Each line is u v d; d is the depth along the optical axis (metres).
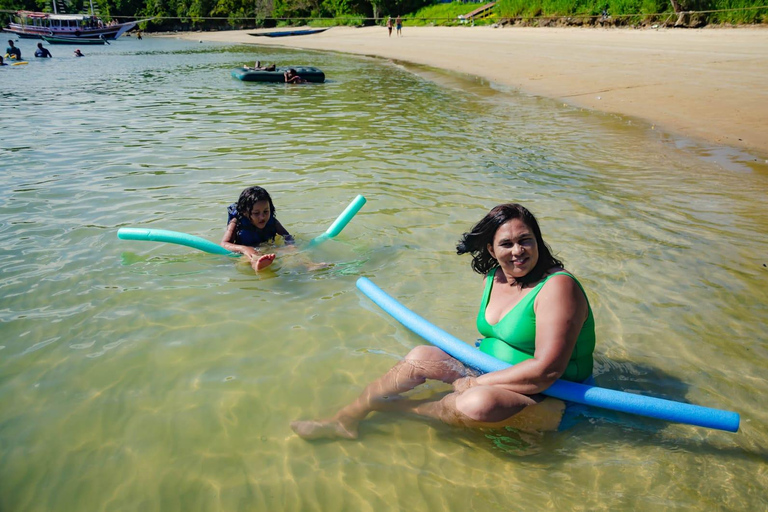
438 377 2.82
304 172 6.80
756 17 22.80
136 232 4.29
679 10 24.84
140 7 71.75
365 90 15.19
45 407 2.81
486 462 2.46
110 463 2.47
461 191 5.99
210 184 6.32
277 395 2.90
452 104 12.32
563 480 2.35
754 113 9.44
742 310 3.61
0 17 58.59
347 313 3.68
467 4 43.97
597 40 23.03
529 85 14.45
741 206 5.46
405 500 2.28
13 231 4.95
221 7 68.19
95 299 3.83
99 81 18.25
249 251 4.36
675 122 9.38
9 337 3.37
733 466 2.40
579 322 2.49
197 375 3.05
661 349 3.22
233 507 2.25
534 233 2.60
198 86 16.69
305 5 61.84
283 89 15.73
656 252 4.45
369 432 2.63
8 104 12.92
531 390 2.52
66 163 7.31
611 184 6.23
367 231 4.95
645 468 2.40
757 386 2.90
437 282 4.06
